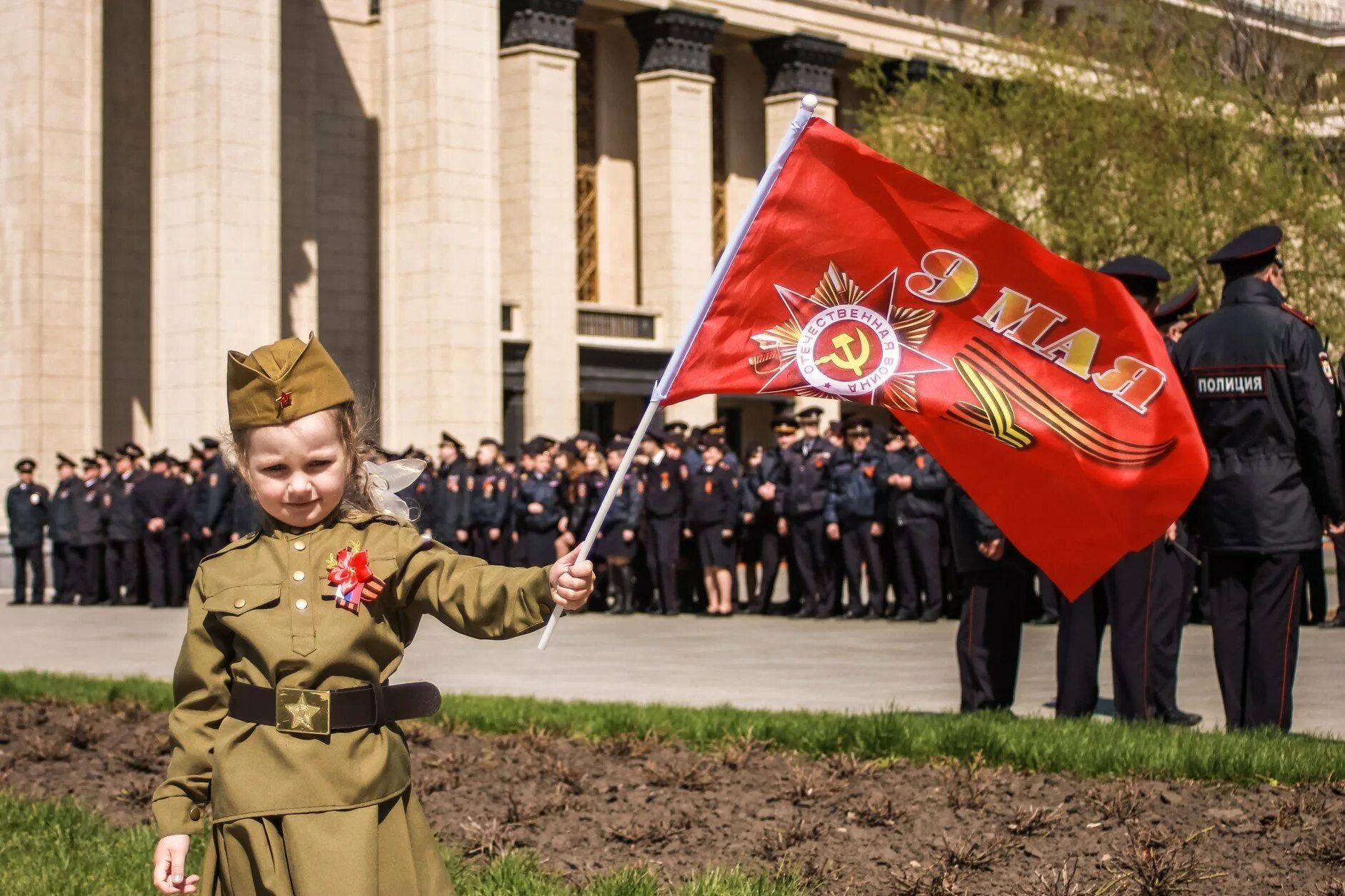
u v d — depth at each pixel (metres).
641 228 45.94
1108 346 6.81
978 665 10.75
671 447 22.61
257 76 33.47
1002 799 8.00
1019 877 6.75
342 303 39.62
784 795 8.16
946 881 6.55
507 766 9.27
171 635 20.33
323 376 4.27
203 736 4.32
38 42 33.66
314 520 4.33
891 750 9.03
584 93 46.59
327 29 39.47
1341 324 30.19
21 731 11.06
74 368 34.03
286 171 38.25
